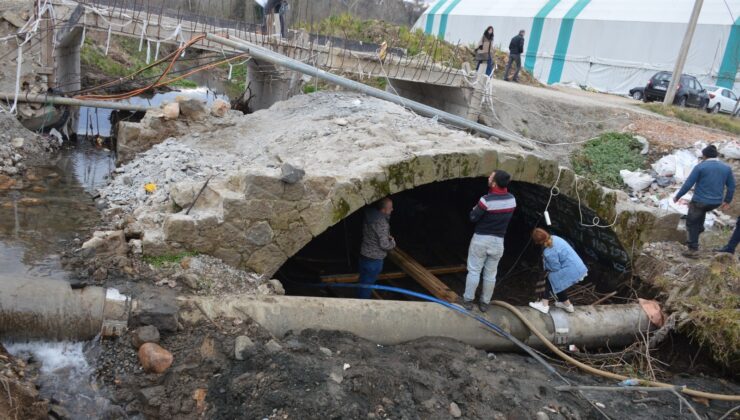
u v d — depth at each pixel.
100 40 19.78
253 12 22.42
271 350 4.84
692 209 9.27
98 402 4.36
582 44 27.95
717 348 7.17
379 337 5.91
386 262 9.70
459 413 4.88
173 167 7.93
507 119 14.52
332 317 5.71
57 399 4.30
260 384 4.48
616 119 15.12
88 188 7.91
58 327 4.70
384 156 7.11
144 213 6.57
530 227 10.85
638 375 6.84
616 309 7.58
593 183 8.38
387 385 4.82
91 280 5.29
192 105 9.47
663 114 16.84
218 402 4.43
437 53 19.34
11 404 3.93
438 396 5.01
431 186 11.82
